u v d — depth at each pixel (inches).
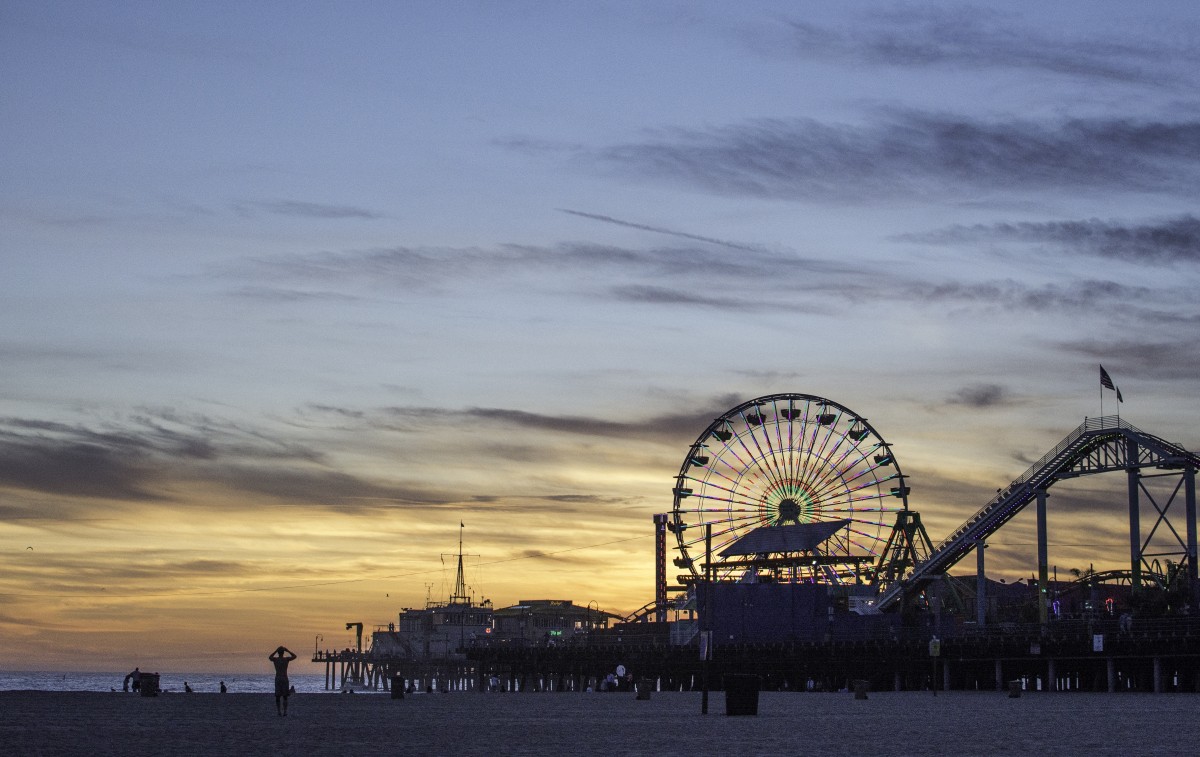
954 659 6437.0
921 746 2361.0
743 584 7564.0
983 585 7194.9
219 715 3405.5
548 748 2306.8
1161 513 6579.7
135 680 5812.0
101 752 2169.0
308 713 3585.1
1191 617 6063.0
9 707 3855.8
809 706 4291.3
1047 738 2573.8
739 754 2181.3
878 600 7632.9
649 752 2217.0
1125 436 6638.8
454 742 2447.1
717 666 7253.9
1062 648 6067.9
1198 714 3567.9
